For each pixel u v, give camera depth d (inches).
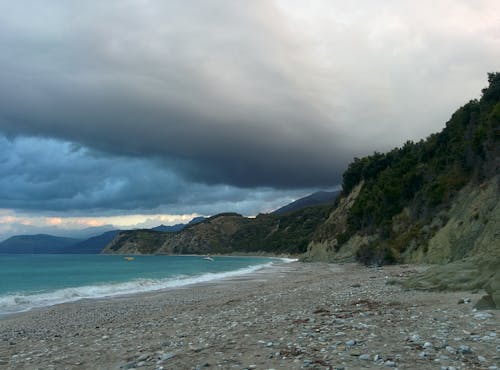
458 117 2920.8
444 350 381.7
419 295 794.2
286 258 7244.1
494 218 1565.0
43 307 1193.4
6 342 656.4
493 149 1962.4
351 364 352.5
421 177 3043.8
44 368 432.5
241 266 4320.9
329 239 4571.9
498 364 333.1
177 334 585.6
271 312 749.9
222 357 408.8
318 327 535.5
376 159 4537.4
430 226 2285.9
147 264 5374.0
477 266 850.8
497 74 2674.7
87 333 699.4
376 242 2997.0
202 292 1470.2
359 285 1136.2
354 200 4490.7
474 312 560.7
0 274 3147.1
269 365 366.9
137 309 1057.5
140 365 407.5
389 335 459.2
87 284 2128.4
